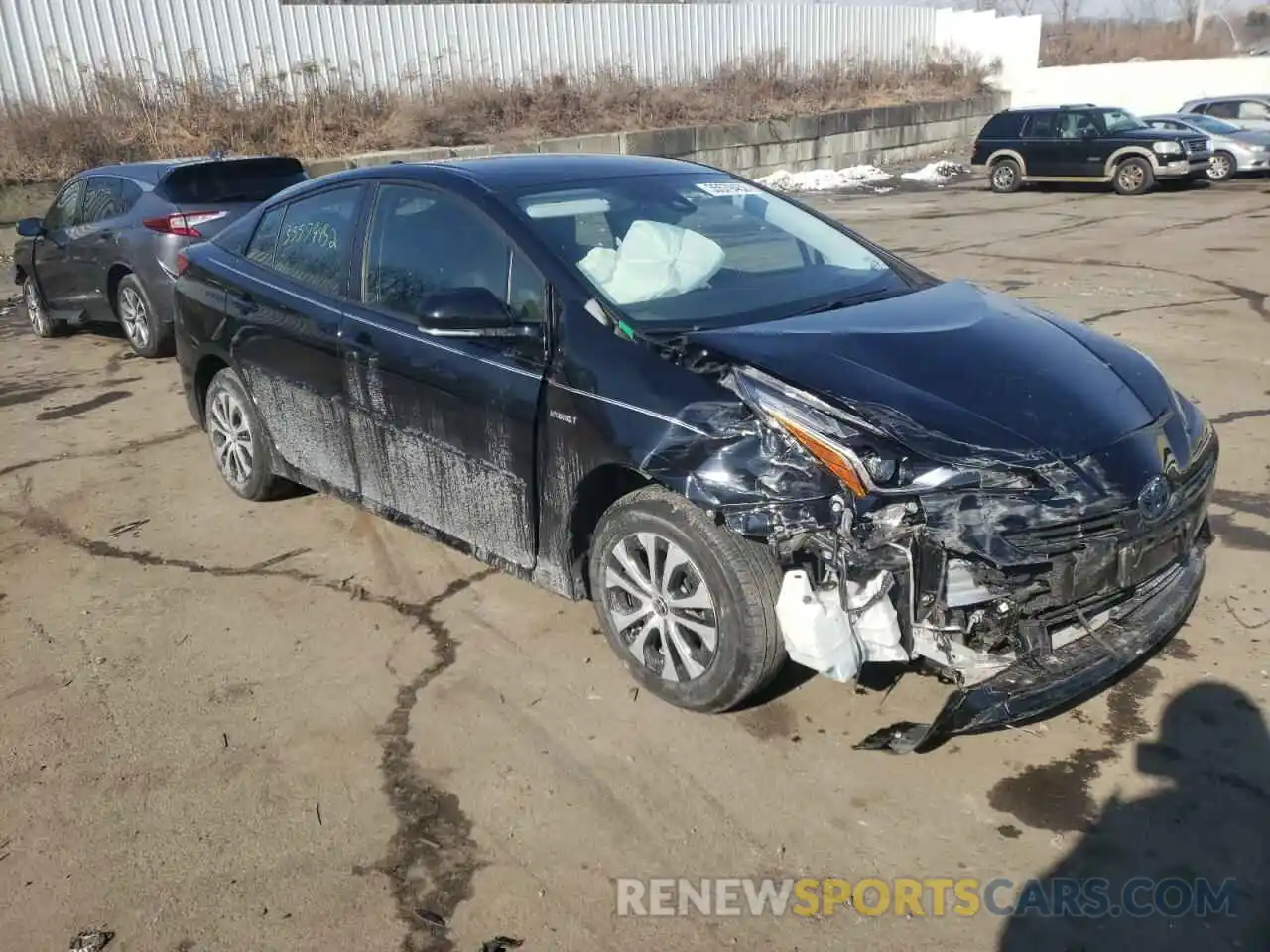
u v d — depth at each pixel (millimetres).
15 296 12258
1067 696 2896
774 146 23562
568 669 3746
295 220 4801
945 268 11422
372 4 19422
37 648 4051
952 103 28922
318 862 2879
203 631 4133
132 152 15492
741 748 3273
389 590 4410
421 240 4105
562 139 19734
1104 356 3520
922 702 3439
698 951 2559
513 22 21547
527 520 3709
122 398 7551
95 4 16109
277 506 5355
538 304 3611
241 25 17797
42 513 5422
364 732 3445
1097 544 2902
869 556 2865
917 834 2900
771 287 3861
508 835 2955
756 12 26672
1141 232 13711
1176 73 31344
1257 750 3166
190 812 3092
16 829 3043
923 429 2934
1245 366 7031
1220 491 5008
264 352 4781
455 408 3820
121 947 2609
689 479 3055
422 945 2594
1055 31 51594
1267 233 13180
